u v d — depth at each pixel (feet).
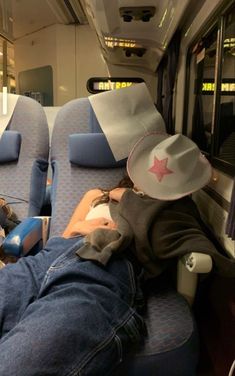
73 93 13.35
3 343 2.99
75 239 4.71
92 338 3.02
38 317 3.15
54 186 6.53
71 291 3.56
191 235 4.31
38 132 6.75
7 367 2.70
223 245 5.10
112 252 4.08
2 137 6.54
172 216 4.68
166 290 4.32
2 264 4.73
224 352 4.35
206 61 7.18
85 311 3.19
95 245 4.20
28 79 14.48
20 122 6.75
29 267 4.21
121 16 7.59
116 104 6.68
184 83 8.89
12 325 3.58
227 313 4.39
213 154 6.26
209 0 6.14
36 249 5.54
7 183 6.50
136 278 4.14
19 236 4.93
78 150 6.45
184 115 8.96
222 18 5.83
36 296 3.87
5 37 10.39
